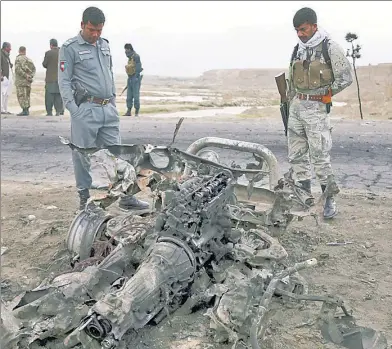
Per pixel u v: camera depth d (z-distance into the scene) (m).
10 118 16.11
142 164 4.69
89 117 6.50
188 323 4.12
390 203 7.42
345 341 3.99
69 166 10.26
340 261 5.57
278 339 4.10
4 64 17.00
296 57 6.51
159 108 21.89
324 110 6.48
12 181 9.13
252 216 5.29
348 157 10.04
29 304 3.54
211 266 4.44
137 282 3.71
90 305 3.77
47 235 6.42
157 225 4.29
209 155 5.80
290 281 4.41
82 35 6.41
